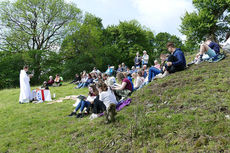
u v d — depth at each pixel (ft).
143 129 11.55
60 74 86.07
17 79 71.15
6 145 15.03
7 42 74.74
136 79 26.35
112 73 54.08
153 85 19.38
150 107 14.99
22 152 13.52
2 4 72.90
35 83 75.66
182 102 13.78
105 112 14.65
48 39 84.28
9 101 34.22
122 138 11.65
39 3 77.56
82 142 12.79
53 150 12.87
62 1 83.30
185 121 11.19
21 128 18.79
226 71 16.90
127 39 134.51
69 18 86.69
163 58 24.41
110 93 18.07
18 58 71.77
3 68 71.77
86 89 41.22
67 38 83.46
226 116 10.57
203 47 21.80
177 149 9.26
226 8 80.64
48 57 77.10
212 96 13.16
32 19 78.13
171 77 19.79
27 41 76.38
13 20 76.07
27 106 28.35
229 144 8.57
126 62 134.62
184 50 152.87
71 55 90.43
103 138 12.46
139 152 10.03
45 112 23.95
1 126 20.08
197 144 9.10
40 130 17.44
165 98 15.53
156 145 10.11
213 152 8.41
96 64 99.14
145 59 47.19
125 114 14.96
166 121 11.85
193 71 19.51
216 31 86.12
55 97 34.37
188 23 86.22
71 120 19.25
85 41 89.76
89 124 15.74
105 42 135.85
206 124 10.37
